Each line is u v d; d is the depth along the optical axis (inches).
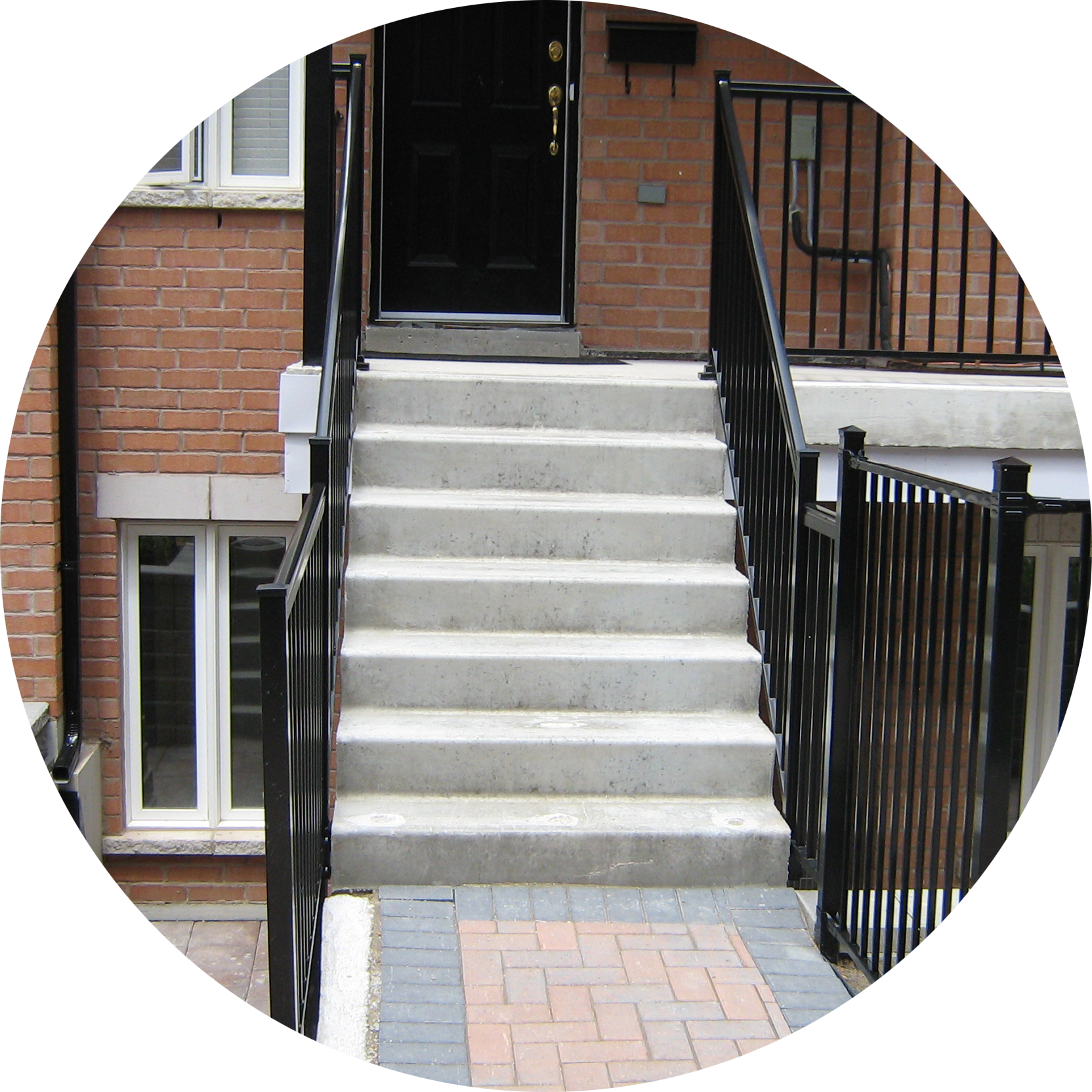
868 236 246.4
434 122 250.4
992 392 171.3
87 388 219.0
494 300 255.1
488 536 165.5
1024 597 219.3
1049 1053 122.6
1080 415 172.6
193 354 219.8
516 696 149.1
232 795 233.8
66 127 208.4
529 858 131.7
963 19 232.7
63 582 215.2
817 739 130.8
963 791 184.9
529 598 157.3
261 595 97.3
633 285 246.7
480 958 118.7
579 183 244.4
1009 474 93.7
